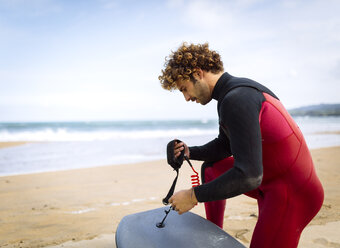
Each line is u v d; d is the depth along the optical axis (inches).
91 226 120.3
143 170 265.0
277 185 60.6
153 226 70.9
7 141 634.8
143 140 639.1
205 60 60.9
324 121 1566.2
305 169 59.7
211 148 76.4
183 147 72.1
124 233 70.1
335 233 100.1
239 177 51.1
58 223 125.4
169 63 64.5
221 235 66.4
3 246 100.7
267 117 56.6
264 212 61.2
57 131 1055.0
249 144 51.8
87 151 445.1
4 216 136.6
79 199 168.1
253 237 61.6
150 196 172.4
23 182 219.6
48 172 260.4
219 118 60.5
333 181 188.2
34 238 108.1
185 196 57.2
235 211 131.6
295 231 61.2
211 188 54.1
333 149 378.6
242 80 59.4
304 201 60.9
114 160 350.3
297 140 58.7
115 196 173.5
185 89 65.1
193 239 64.7
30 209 148.8
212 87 63.1
